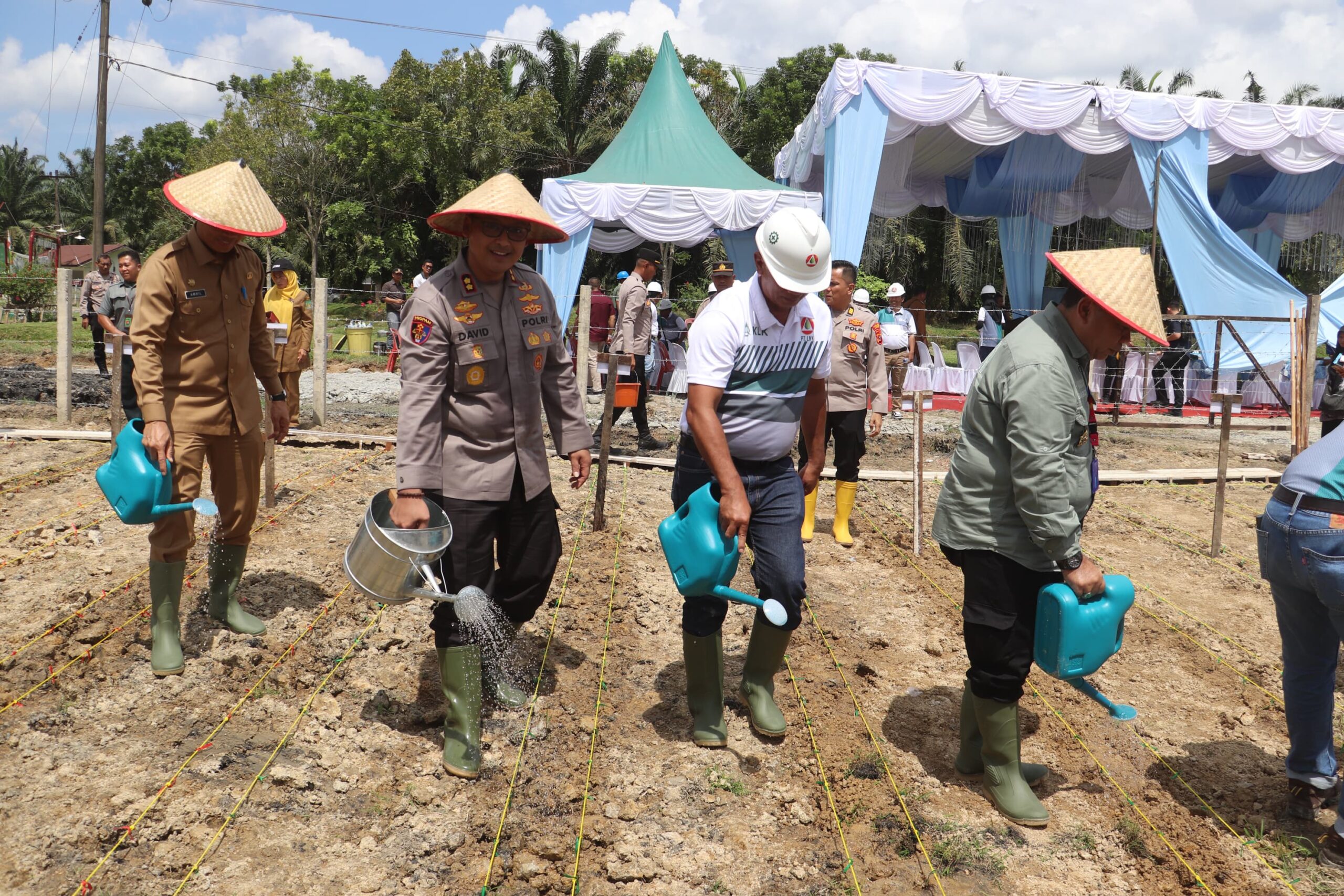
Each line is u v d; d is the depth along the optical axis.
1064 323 3.17
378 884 2.90
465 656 3.50
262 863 2.94
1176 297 21.88
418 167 37.38
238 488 4.28
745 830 3.30
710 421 3.35
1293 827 3.44
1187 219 15.13
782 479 3.66
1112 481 9.24
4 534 5.58
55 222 67.31
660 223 14.62
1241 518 7.96
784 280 3.29
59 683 3.84
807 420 4.10
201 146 47.81
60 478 6.90
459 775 3.46
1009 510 3.23
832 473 8.94
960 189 21.94
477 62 36.81
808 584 5.81
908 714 4.18
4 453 7.67
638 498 7.54
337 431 9.55
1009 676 3.31
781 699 4.25
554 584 5.36
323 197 37.91
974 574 3.31
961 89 13.96
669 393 15.18
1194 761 3.93
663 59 16.84
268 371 4.47
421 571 3.36
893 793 3.53
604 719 3.96
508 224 3.46
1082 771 3.80
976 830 3.34
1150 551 6.93
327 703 3.87
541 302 3.74
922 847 3.20
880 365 6.67
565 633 4.76
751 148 36.06
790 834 3.31
